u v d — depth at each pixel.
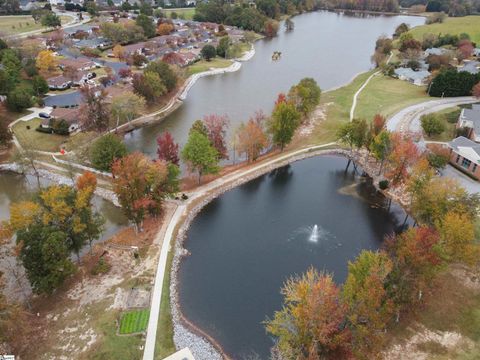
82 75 153.00
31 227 55.66
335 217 81.94
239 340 54.19
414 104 134.75
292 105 105.50
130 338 51.59
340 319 45.47
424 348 50.50
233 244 73.25
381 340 46.34
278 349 50.16
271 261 69.31
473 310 55.66
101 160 88.94
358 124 99.62
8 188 91.31
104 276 62.44
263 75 181.12
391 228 78.44
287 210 84.00
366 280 47.28
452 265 63.69
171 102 144.50
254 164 100.88
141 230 73.81
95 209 81.12
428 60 181.50
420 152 90.62
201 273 66.12
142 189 68.50
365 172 99.50
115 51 185.25
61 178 91.56
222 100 149.38
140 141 115.31
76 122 114.38
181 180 92.19
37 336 51.31
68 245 60.44
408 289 51.31
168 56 177.62
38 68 156.62
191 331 54.97
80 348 49.72
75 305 56.50
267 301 60.91
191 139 84.69
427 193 69.06
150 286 60.66
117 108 118.69
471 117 106.69
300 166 102.31
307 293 46.62
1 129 99.38
